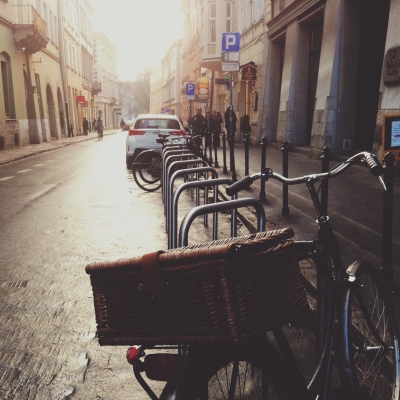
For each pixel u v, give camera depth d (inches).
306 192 362.0
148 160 423.8
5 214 326.6
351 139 538.9
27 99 1148.5
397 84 379.6
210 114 1049.5
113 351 137.3
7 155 807.7
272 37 829.8
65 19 1713.8
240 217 293.4
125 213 329.1
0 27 936.3
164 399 70.5
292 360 81.2
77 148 1102.4
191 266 67.7
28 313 162.4
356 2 519.2
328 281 95.1
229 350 73.5
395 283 162.9
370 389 101.7
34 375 124.5
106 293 72.7
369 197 319.6
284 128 719.1
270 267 69.9
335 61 532.4
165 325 70.2
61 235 267.9
